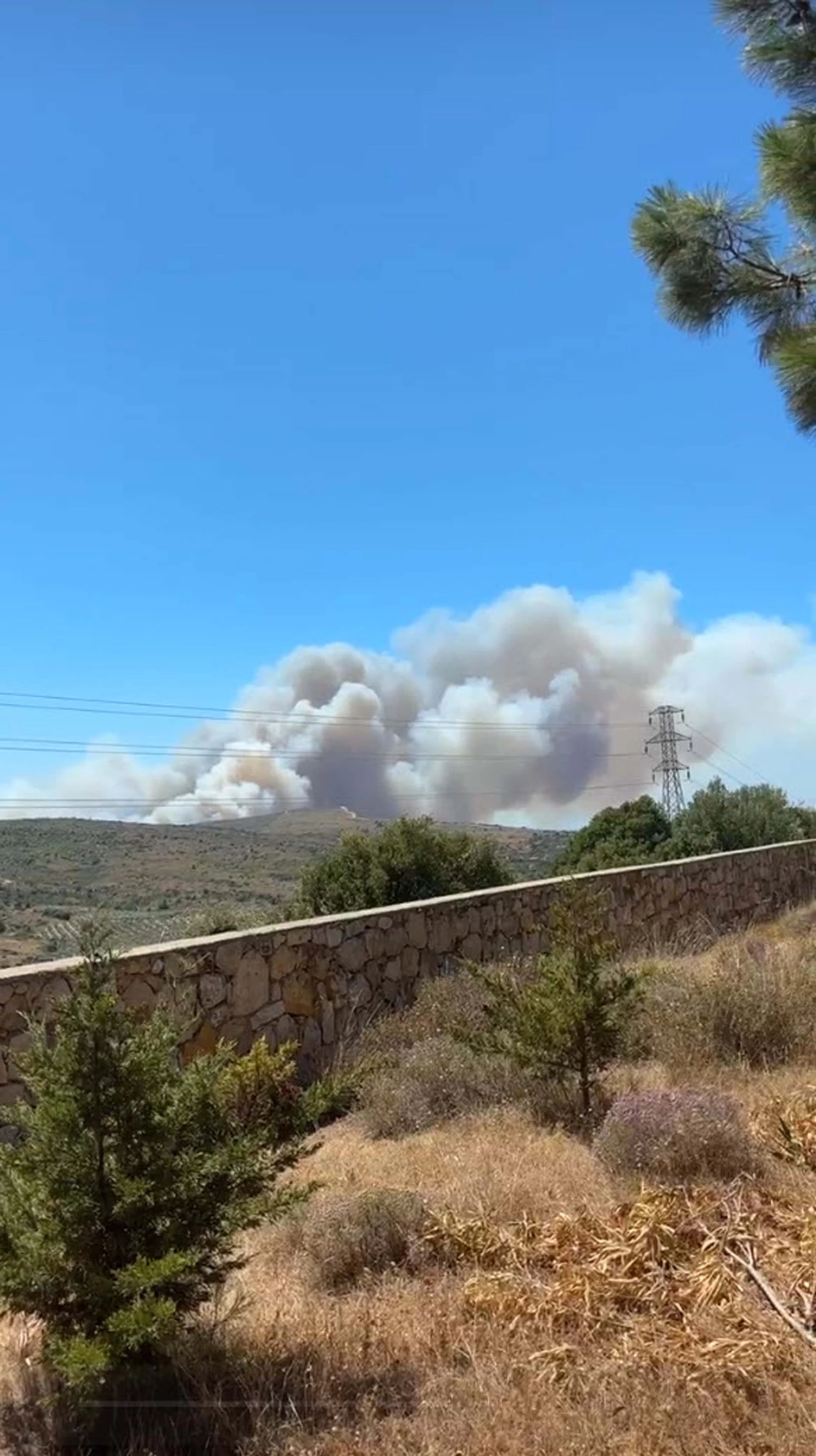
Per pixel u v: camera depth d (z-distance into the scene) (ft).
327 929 31.99
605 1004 23.58
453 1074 24.97
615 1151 18.52
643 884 53.47
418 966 36.55
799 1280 13.39
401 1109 23.95
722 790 108.17
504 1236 15.46
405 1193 16.83
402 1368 12.40
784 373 19.12
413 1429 11.05
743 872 68.13
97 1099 11.80
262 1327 13.44
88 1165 11.71
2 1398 12.04
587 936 24.26
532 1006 23.61
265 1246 16.49
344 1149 22.29
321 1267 15.37
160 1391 11.69
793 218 21.38
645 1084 24.48
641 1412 10.91
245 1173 12.42
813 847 82.17
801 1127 19.71
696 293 22.66
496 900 42.29
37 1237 11.44
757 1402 11.14
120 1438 11.31
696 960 42.29
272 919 60.08
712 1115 18.78
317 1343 12.98
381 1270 15.26
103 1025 12.03
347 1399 11.81
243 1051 27.76
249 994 28.30
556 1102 23.27
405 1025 30.96
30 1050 12.53
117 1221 11.69
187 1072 13.00
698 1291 13.20
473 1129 22.76
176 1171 11.99
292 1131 14.01
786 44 19.92
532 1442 10.61
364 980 33.42
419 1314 13.75
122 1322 10.69
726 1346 11.85
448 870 63.36
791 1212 16.03
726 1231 14.60
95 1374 10.59
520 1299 13.43
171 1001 25.02
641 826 116.37
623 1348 12.13
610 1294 13.41
